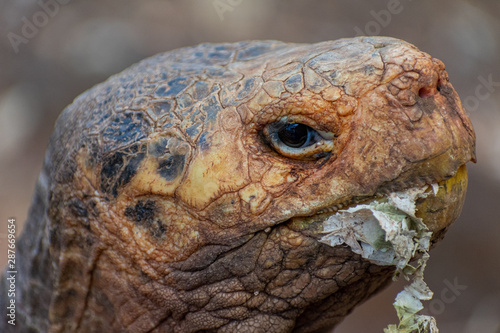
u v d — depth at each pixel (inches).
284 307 97.3
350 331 286.4
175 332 99.9
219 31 398.6
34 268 111.5
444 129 89.5
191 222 94.1
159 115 96.7
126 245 97.2
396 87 90.0
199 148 92.9
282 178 91.7
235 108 94.0
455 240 325.7
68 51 383.2
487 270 318.0
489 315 303.3
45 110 373.4
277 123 92.5
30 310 112.5
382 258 92.4
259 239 92.9
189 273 96.0
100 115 101.7
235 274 95.0
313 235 92.0
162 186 94.1
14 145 358.3
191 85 98.4
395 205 89.0
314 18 404.8
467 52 392.2
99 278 101.2
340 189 90.2
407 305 97.5
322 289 96.0
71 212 101.1
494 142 357.1
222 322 98.0
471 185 343.0
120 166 96.4
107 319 103.5
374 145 89.3
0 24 388.2
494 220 332.2
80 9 396.8
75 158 100.7
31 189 342.0
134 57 383.2
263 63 99.5
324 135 91.6
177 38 392.2
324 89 91.0
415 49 93.8
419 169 89.1
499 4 424.2
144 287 98.1
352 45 95.5
